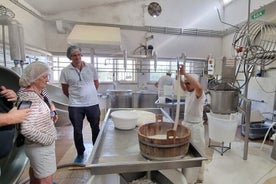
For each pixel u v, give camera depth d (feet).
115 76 16.19
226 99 8.72
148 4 16.12
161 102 11.66
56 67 15.31
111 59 15.87
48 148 4.80
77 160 7.81
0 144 4.46
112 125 5.46
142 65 16.55
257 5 13.35
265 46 8.45
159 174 4.24
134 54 16.33
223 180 6.95
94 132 8.02
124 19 15.89
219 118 9.02
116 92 14.05
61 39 15.07
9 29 7.87
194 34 17.16
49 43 14.99
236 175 7.30
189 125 6.00
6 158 6.12
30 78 4.64
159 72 16.89
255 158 8.75
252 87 13.55
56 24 14.26
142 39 16.37
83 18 15.23
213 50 17.72
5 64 8.11
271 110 12.12
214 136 9.04
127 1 15.79
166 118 5.85
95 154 3.56
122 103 14.12
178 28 16.79
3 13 8.13
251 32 8.95
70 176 6.93
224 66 9.30
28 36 12.01
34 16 12.91
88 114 7.78
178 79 4.60
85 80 7.55
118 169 3.12
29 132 4.31
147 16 16.26
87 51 15.14
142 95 14.55
